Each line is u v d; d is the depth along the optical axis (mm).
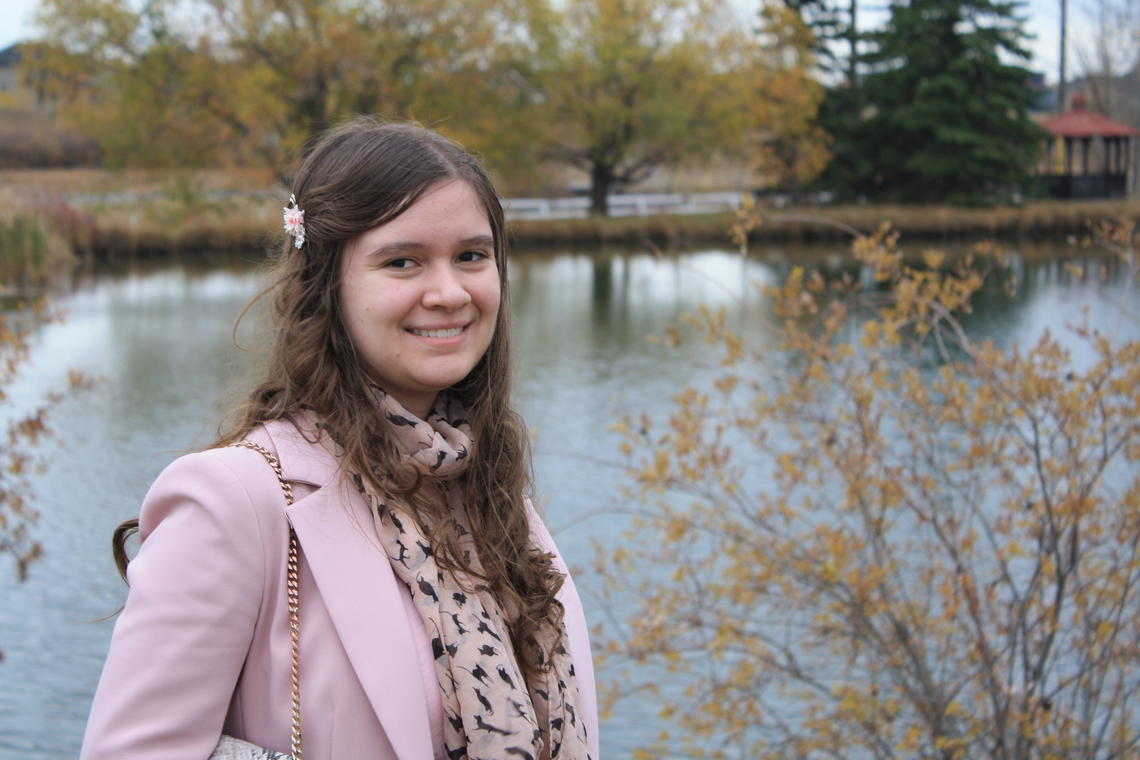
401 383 1560
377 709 1383
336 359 1546
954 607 4664
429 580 1471
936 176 38812
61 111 34062
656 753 5332
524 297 23391
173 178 33625
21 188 36875
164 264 29750
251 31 32406
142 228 30875
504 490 1688
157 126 33031
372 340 1527
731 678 5238
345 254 1537
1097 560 5355
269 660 1393
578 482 9398
